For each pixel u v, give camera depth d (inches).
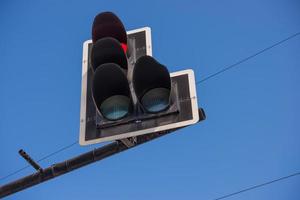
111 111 160.4
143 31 193.0
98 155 198.4
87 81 184.7
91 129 168.4
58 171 204.5
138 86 157.3
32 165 207.5
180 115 160.4
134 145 182.5
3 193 208.7
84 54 194.2
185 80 170.2
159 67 159.3
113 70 160.6
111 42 168.6
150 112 158.9
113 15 179.3
